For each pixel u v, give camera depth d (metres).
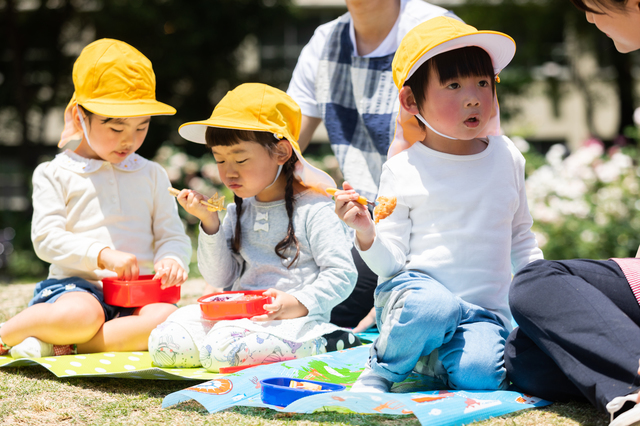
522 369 1.62
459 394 1.62
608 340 1.40
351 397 1.52
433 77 1.89
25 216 9.65
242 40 10.77
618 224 5.55
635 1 1.64
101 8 10.05
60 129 13.55
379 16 2.79
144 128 2.51
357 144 2.83
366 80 2.83
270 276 2.22
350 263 2.15
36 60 10.65
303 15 13.02
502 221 1.91
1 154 12.67
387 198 1.80
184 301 3.31
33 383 1.85
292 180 2.24
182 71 10.31
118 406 1.64
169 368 2.04
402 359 1.69
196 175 7.07
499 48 1.93
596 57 12.97
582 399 1.59
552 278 1.54
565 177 5.67
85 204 2.44
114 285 2.28
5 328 2.15
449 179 1.92
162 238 2.57
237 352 1.94
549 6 11.01
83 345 2.21
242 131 2.11
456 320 1.70
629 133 7.20
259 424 1.47
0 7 10.38
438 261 1.86
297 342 2.01
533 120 13.02
